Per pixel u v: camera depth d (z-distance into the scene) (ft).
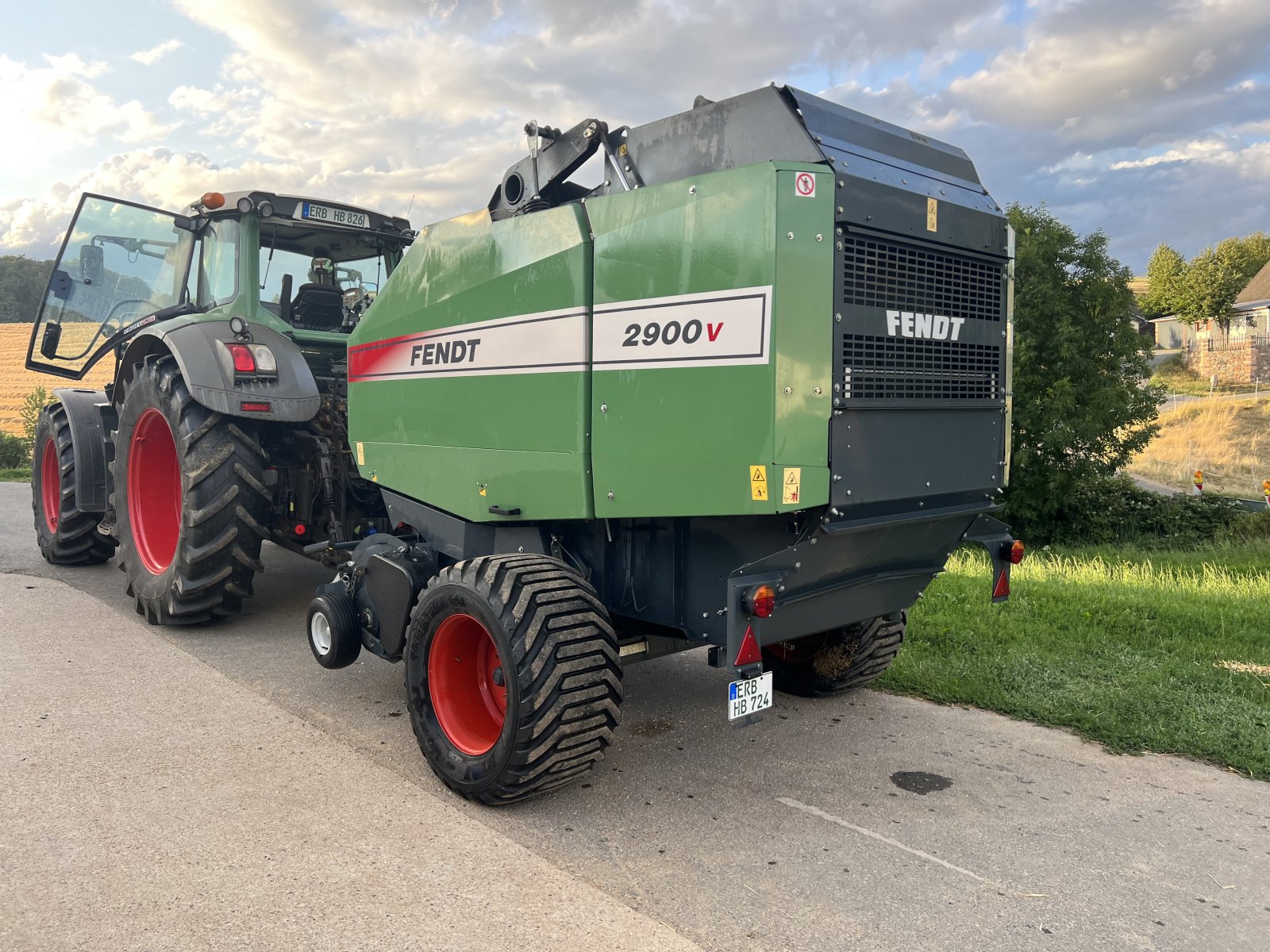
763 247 8.68
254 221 17.83
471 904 8.14
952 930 8.03
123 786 10.32
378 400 14.19
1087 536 65.98
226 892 8.16
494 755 9.93
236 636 16.97
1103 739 12.92
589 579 11.81
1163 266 216.13
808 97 9.64
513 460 11.60
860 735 13.09
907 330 9.95
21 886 8.15
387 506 14.32
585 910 8.11
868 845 9.66
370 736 12.26
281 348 17.02
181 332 16.43
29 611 18.07
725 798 10.82
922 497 10.31
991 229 10.94
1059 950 7.79
